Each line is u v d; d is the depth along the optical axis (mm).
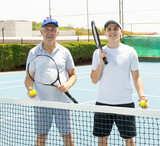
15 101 3387
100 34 32469
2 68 15547
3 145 4051
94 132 3346
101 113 3289
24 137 4367
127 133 3262
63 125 3404
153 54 20719
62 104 3150
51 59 3389
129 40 21312
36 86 3479
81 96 8562
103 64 3246
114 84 3240
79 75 13695
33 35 47625
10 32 42781
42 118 3430
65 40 28812
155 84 10836
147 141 4293
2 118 5301
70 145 3445
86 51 19688
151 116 2748
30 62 3389
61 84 3402
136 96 8391
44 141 3473
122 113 2867
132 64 3271
